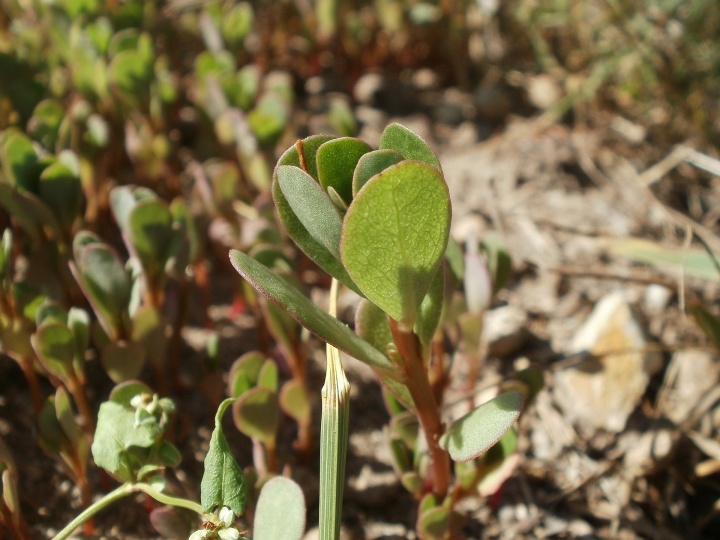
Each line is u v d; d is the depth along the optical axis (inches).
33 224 6.8
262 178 8.0
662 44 10.9
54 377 6.8
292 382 6.6
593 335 8.0
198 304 8.2
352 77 11.3
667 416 7.6
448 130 11.0
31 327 6.5
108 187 8.6
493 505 6.9
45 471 6.7
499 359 8.1
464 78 11.7
